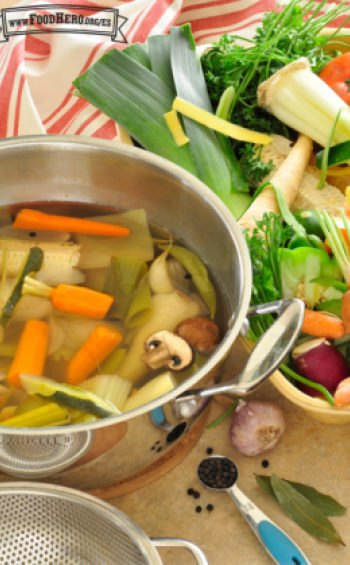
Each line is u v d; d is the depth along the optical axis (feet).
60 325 3.05
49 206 3.29
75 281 3.14
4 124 3.78
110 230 3.25
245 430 3.14
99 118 3.98
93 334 3.01
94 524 2.86
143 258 3.20
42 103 4.08
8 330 3.04
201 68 3.73
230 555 3.01
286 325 2.71
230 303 3.09
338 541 3.00
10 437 2.63
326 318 3.07
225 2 4.14
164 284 3.15
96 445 2.71
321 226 3.25
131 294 3.12
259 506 3.11
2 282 3.12
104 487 3.11
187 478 3.16
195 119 3.55
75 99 4.02
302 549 3.02
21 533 2.84
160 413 2.68
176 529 3.06
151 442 2.81
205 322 3.05
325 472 3.17
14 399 2.91
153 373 2.96
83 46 3.98
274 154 3.62
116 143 3.06
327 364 3.06
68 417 2.85
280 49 3.70
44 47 4.13
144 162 3.07
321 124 3.55
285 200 3.42
